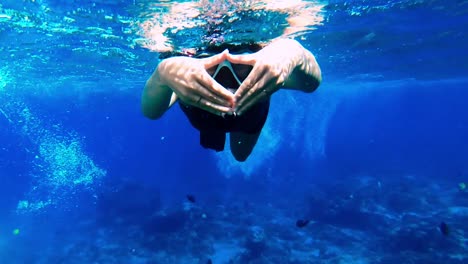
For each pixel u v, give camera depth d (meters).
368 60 22.12
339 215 21.11
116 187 27.39
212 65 1.68
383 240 17.50
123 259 17.06
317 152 58.38
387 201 24.53
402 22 13.43
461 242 16.56
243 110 1.57
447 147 87.75
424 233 17.03
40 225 23.77
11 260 18.34
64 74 23.08
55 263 17.44
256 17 9.06
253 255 16.30
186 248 17.44
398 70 28.08
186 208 22.44
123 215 23.98
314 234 19.12
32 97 37.91
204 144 2.90
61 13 9.81
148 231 19.98
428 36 16.38
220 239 18.56
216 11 8.41
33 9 9.51
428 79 37.34
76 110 65.19
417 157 57.44
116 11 9.34
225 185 33.59
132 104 58.25
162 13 8.98
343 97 56.78
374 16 12.15
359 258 15.98
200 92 1.53
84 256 17.88
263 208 24.45
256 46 3.87
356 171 41.41
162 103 2.41
